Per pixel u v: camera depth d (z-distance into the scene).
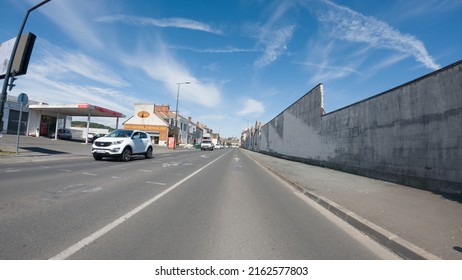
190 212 5.83
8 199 5.96
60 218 4.89
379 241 4.66
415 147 9.52
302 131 23.97
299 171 15.30
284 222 5.53
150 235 4.33
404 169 10.09
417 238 4.46
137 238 4.18
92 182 8.73
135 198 6.87
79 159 16.03
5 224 4.44
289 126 29.62
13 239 3.88
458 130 7.81
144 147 19.00
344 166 15.12
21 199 6.02
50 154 16.48
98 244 3.89
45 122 37.97
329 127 17.59
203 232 4.60
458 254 3.92
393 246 4.31
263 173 15.29
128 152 16.70
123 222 4.89
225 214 5.82
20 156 14.16
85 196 6.73
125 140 16.38
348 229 5.32
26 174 9.38
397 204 6.88
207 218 5.44
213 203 6.81
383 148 11.47
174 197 7.28
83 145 28.92
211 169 15.52
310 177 12.50
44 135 37.81
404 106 10.14
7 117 32.50
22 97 14.59
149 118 54.38
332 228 5.33
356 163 13.86
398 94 10.52
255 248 4.07
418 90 9.42
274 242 4.35
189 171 13.77
